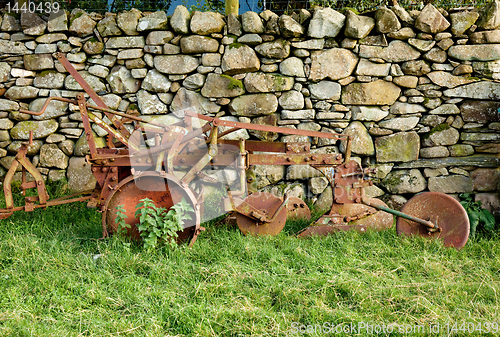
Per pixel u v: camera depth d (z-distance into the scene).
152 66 4.49
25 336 2.12
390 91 4.38
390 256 3.26
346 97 4.39
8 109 4.56
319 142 4.52
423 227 3.53
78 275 2.79
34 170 3.47
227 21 4.36
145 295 2.58
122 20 4.41
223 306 2.45
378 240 3.50
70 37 4.49
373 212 3.82
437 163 4.38
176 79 4.45
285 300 2.56
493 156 4.29
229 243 3.37
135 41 4.45
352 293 2.61
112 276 2.78
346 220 3.74
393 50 4.29
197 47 4.37
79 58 4.52
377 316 2.39
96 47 4.49
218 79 4.41
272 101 4.43
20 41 4.54
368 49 4.30
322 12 4.26
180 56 4.43
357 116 4.40
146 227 3.11
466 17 4.15
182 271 2.88
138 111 4.56
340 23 4.25
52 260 2.93
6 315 2.27
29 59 4.55
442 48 4.25
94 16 4.49
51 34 4.52
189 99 4.48
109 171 3.29
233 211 3.76
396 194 4.49
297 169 4.52
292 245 3.39
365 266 3.05
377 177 4.49
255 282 2.78
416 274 2.95
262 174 4.53
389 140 4.43
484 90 4.23
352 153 4.46
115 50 4.49
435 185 4.39
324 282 2.74
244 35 4.36
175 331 2.26
